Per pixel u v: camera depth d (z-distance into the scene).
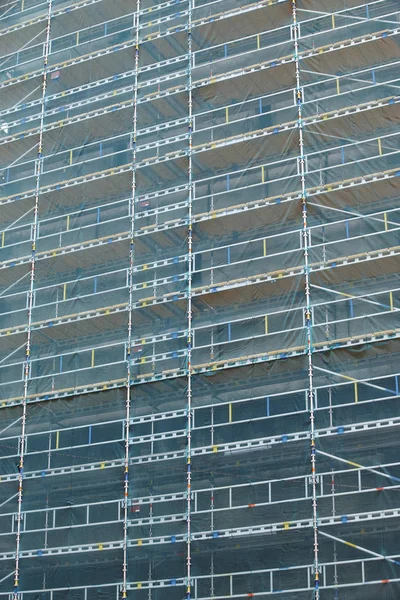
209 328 44.75
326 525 39.25
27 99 54.97
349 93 46.34
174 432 43.34
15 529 44.91
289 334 42.94
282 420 41.62
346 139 45.84
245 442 41.88
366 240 43.19
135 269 47.53
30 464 45.84
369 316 41.81
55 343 48.50
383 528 38.56
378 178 43.91
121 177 49.88
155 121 51.12
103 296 48.00
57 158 52.50
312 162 45.97
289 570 39.34
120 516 42.97
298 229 44.75
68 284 49.09
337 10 48.88
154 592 41.19
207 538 41.00
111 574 42.12
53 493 44.75
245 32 51.00
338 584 38.28
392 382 40.59
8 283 51.44
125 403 45.03
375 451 39.78
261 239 45.34
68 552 43.25
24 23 56.66
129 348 45.88
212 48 50.75
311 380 41.47
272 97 48.44
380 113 45.41
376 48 46.66
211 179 47.66
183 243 46.97
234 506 41.12
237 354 43.69
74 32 55.44
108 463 44.09
